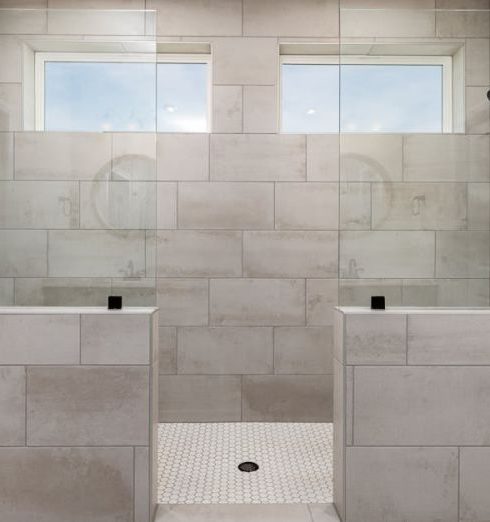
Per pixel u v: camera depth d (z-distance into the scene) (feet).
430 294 5.38
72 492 5.09
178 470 6.59
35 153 5.42
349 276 5.38
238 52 8.16
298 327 8.32
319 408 8.39
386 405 5.08
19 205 5.40
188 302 8.28
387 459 5.10
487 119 5.47
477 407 5.09
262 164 8.22
